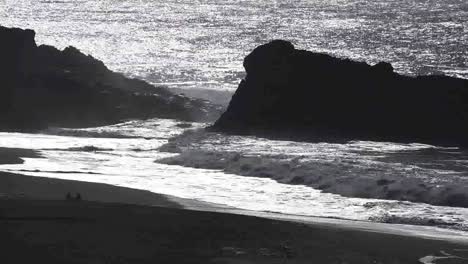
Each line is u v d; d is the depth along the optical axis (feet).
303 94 375.66
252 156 283.18
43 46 530.68
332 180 239.91
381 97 365.61
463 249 154.81
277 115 373.40
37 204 180.04
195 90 634.84
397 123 354.33
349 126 359.25
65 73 498.28
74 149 338.95
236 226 164.76
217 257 138.00
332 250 149.28
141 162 298.56
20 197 199.41
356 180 234.58
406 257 146.92
